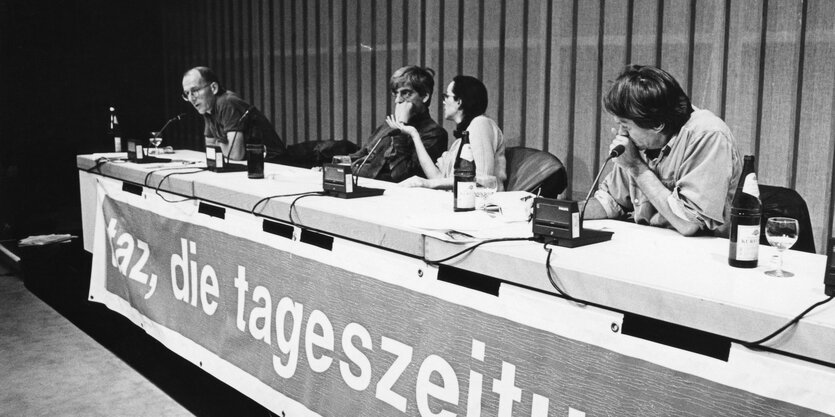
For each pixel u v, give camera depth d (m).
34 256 5.04
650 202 2.26
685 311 1.42
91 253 4.90
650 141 2.21
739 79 3.66
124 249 3.60
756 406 1.31
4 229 6.16
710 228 2.05
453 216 2.21
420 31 5.14
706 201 2.03
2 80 6.78
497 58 4.70
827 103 3.39
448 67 5.01
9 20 6.75
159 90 7.62
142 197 3.46
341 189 2.64
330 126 5.97
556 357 1.62
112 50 7.30
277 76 6.44
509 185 3.67
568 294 1.62
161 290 3.24
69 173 7.15
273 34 6.43
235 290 2.71
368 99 5.62
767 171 3.62
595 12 4.17
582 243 1.87
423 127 4.20
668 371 1.42
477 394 1.79
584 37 4.24
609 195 2.56
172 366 3.31
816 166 3.45
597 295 1.56
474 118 3.79
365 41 5.59
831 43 3.36
